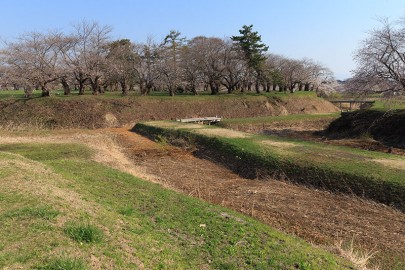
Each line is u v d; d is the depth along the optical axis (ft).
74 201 20.84
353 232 24.85
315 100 151.02
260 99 134.00
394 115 66.28
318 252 18.98
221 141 52.90
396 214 27.76
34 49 102.58
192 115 113.29
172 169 44.88
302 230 25.36
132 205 24.56
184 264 15.76
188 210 24.12
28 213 16.98
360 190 32.09
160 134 69.62
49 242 14.06
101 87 128.88
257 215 28.17
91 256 13.66
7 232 14.83
